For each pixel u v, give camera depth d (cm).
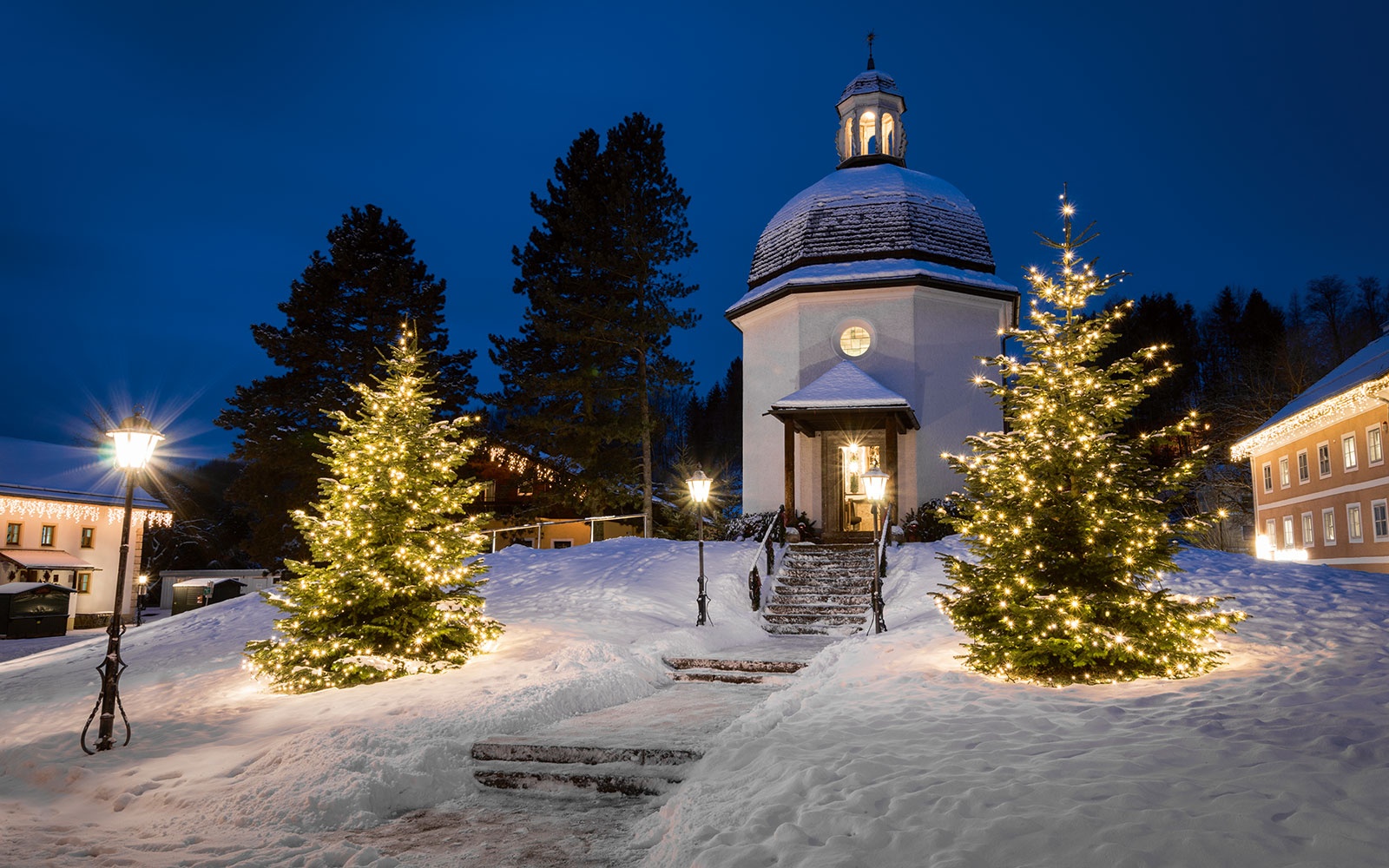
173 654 1752
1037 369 1055
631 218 3219
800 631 1748
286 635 1283
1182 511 4000
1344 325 5200
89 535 3672
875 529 1531
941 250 2531
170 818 684
